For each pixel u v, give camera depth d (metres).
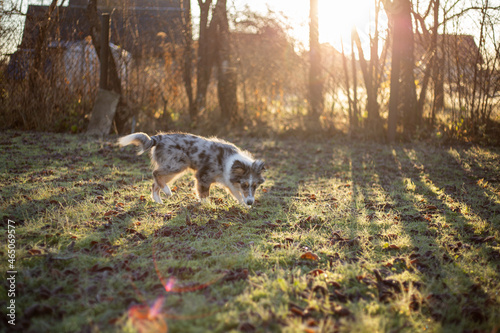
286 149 10.66
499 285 3.54
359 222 5.25
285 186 7.23
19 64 11.25
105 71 11.69
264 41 12.90
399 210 5.86
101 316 2.91
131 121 12.13
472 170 8.22
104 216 5.08
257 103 13.38
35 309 2.91
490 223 5.18
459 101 10.98
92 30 11.71
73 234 4.37
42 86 11.36
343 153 10.16
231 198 6.50
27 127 11.14
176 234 4.64
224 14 12.55
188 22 12.65
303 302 3.21
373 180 7.78
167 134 6.16
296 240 4.62
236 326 2.84
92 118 11.54
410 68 11.38
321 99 12.87
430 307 3.20
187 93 12.80
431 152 9.89
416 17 11.74
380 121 11.71
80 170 7.52
